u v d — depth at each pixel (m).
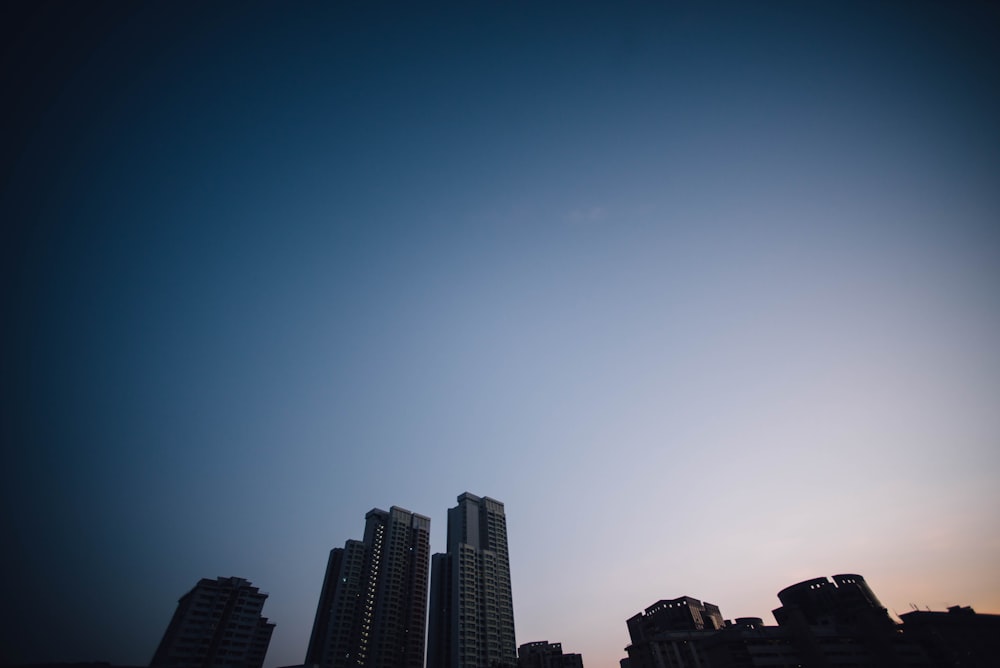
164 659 117.25
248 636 131.62
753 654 105.12
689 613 147.38
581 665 157.88
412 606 167.12
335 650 150.62
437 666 143.75
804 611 138.38
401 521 187.88
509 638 156.25
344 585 165.62
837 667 103.44
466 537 180.00
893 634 109.69
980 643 105.12
